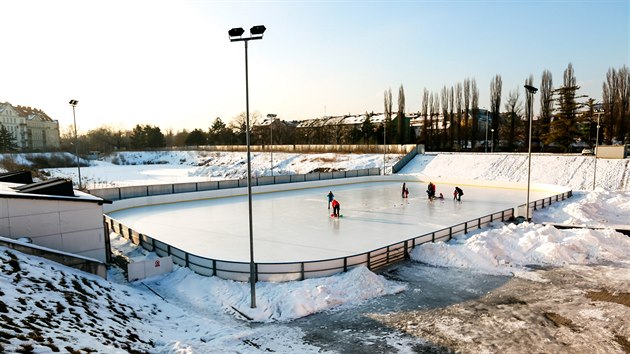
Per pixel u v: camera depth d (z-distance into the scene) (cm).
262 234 2033
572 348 928
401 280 1416
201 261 1422
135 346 865
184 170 7150
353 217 2484
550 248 1630
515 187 3872
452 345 954
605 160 3991
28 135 11406
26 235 1428
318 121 11994
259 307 1174
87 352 750
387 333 1026
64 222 1508
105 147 11319
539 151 6150
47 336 773
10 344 686
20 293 959
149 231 2128
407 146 5969
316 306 1181
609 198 2873
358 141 8375
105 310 1042
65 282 1132
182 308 1214
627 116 5575
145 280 1442
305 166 6253
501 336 995
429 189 3198
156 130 11538
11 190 1593
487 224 2159
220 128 12031
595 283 1358
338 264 1394
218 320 1124
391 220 2373
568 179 3919
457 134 7169
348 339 996
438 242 1712
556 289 1312
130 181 5412
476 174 4594
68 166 7631
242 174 5997
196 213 2694
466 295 1273
